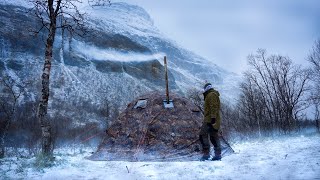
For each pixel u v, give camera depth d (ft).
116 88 248.11
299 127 74.90
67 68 245.65
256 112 82.79
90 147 43.39
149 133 26.89
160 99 29.27
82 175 17.06
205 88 25.23
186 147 26.18
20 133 51.26
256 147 29.50
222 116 80.69
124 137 27.63
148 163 22.53
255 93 87.10
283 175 13.66
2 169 19.66
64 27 30.99
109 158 26.25
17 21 268.41
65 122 130.31
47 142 25.35
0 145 30.09
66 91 205.05
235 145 33.65
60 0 29.12
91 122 143.74
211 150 26.40
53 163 21.56
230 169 17.11
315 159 17.48
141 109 29.01
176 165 20.68
